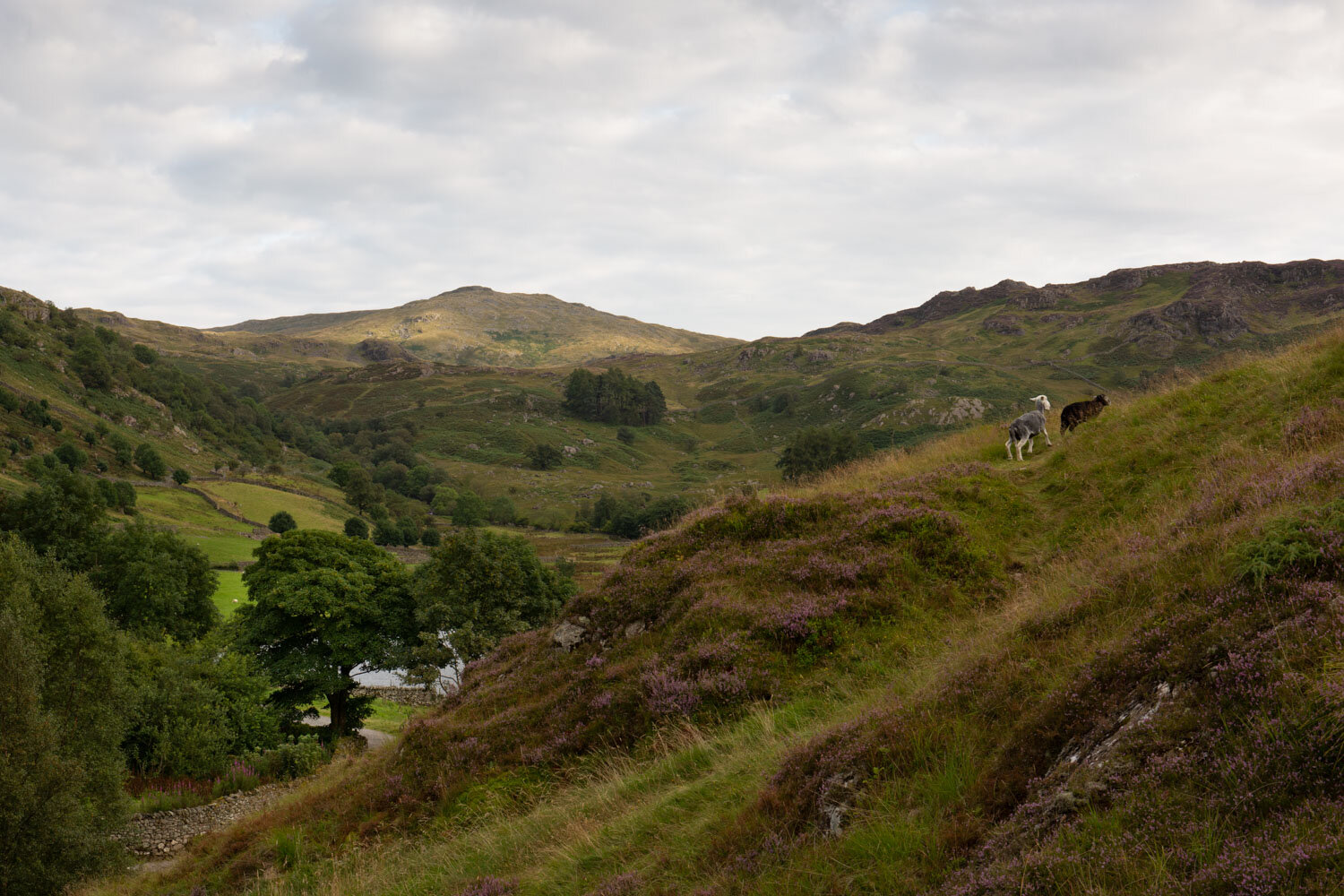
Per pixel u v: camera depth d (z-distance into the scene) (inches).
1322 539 255.1
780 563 585.6
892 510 612.4
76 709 952.9
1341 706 178.7
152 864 887.7
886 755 288.2
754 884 255.8
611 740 484.1
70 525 2620.6
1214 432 604.7
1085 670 259.4
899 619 499.2
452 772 522.6
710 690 471.2
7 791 744.3
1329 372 575.8
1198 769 193.5
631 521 6771.7
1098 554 449.7
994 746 267.6
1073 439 738.2
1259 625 228.1
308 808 608.1
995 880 192.9
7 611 819.4
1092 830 192.5
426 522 7647.6
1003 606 480.4
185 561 2412.6
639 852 331.0
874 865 236.5
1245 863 156.6
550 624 693.9
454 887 384.5
